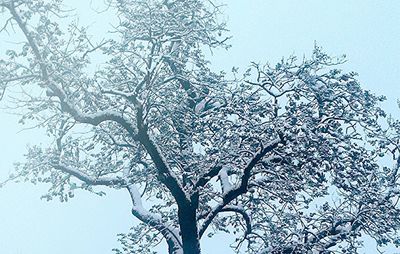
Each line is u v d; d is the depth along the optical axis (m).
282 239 17.75
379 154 17.42
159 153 16.48
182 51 17.72
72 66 16.19
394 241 17.53
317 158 15.79
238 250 18.80
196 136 17.45
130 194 19.70
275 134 15.93
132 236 19.05
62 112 16.17
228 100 16.47
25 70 15.84
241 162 17.12
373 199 17.88
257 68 15.84
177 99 17.11
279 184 17.88
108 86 17.72
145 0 17.45
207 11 18.75
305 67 16.08
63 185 18.98
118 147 19.27
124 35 16.94
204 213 18.78
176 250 18.33
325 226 18.77
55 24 15.53
